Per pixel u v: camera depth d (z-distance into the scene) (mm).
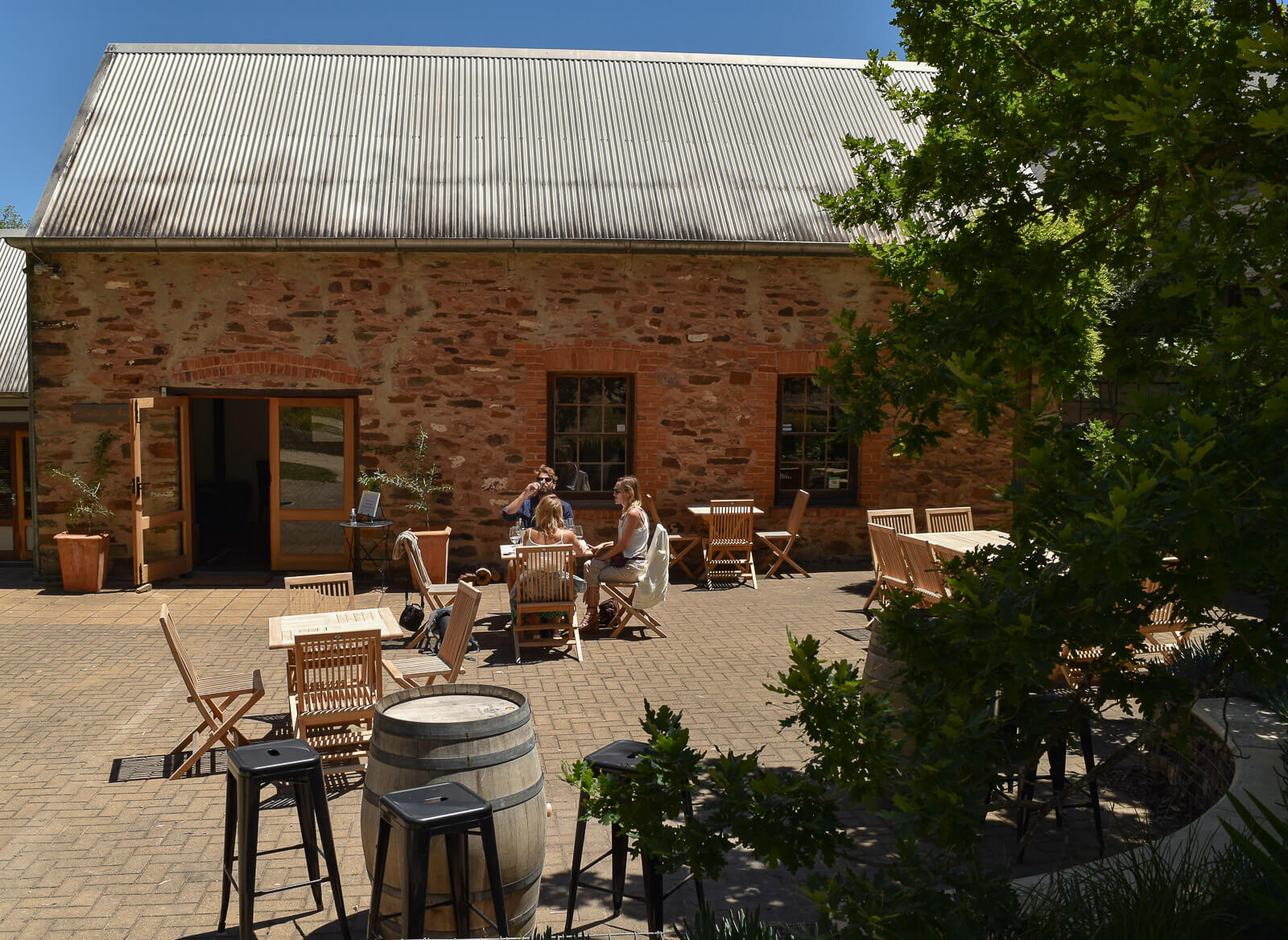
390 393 11688
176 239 10961
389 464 11742
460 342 11742
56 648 8781
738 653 8742
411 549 9070
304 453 11922
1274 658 2760
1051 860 4945
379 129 12625
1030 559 3127
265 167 12000
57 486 11438
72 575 11008
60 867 4832
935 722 2982
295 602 7676
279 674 8047
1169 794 5742
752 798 3016
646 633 9430
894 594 3154
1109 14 4309
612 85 13672
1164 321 4188
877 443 12695
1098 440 3320
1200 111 3199
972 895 2688
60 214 11242
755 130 13344
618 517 12039
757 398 12336
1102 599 2645
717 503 11469
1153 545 2465
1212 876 3535
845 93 14148
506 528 11961
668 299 12055
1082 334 4660
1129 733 6633
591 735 6648
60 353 11320
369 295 11594
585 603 9711
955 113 4559
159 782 5887
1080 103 4098
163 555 11688
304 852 4859
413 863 3584
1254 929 3295
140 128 12273
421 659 6844
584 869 4309
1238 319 3055
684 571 12297
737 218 12219
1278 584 2684
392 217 11617
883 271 5473
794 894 4641
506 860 4043
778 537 11984
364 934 4297
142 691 7605
